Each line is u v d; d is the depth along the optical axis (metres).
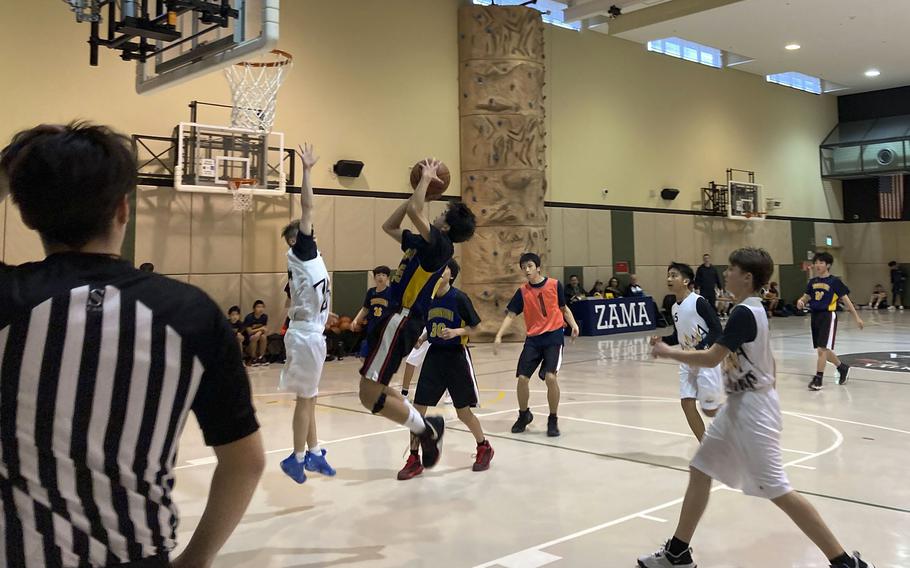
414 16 14.83
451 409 7.63
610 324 16.58
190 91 12.14
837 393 8.27
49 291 1.13
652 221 19.39
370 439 6.24
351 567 3.38
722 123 21.31
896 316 20.78
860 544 3.56
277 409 7.75
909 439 5.95
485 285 14.91
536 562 3.42
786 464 5.15
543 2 17.23
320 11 13.56
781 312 21.64
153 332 1.16
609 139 18.48
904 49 19.34
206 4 5.05
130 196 1.29
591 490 4.63
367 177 14.15
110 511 1.12
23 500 1.08
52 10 10.98
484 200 15.02
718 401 5.11
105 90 11.38
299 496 4.56
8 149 1.28
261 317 12.23
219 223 12.42
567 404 7.86
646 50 19.36
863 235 25.45
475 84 15.15
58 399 1.10
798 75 24.19
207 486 4.80
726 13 16.27
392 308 4.05
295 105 13.25
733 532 3.80
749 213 21.20
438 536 3.80
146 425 1.15
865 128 24.39
